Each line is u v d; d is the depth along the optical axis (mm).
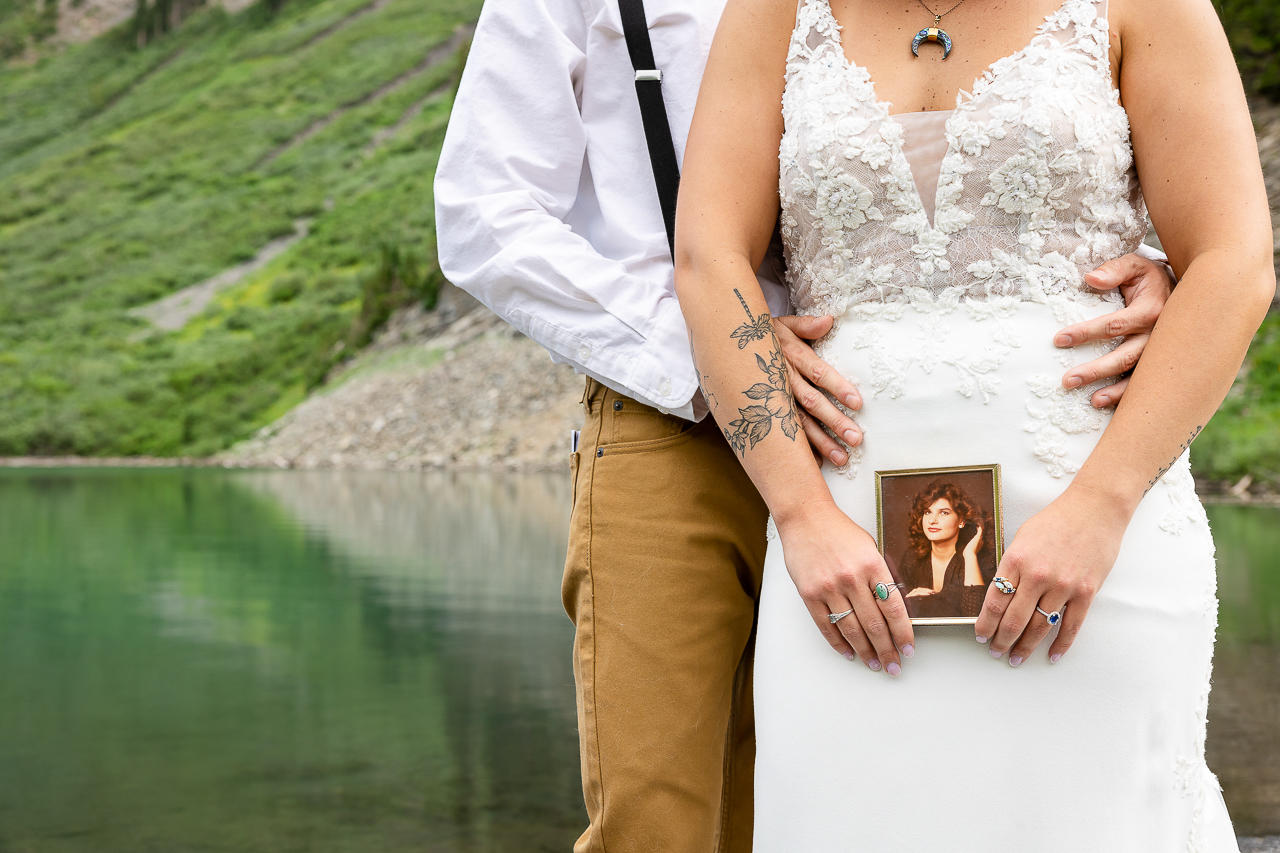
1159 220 1100
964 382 1090
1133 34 1093
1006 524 1065
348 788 3180
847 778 1083
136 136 50156
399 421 20391
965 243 1106
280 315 32312
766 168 1211
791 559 1092
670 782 1319
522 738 3633
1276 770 2961
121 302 35344
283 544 8766
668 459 1367
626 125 1467
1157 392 1021
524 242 1370
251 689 4324
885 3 1151
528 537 8750
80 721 3916
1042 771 1036
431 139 43375
